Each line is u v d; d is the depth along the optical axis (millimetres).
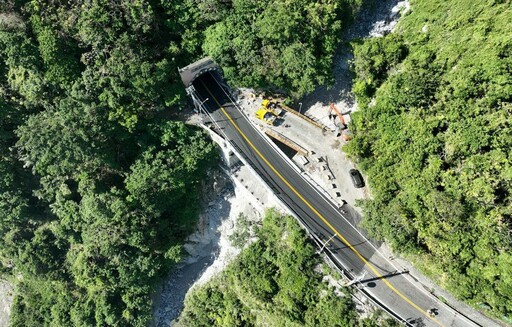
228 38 69875
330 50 67438
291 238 67125
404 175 59562
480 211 52562
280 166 72438
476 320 56656
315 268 66375
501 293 50812
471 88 54438
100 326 82500
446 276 55875
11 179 79188
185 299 84750
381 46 65375
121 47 69688
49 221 86562
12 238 85875
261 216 76438
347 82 73250
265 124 75625
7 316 97812
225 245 82062
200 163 75312
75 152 71438
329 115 74625
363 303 61781
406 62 63094
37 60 70125
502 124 51625
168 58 75188
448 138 55812
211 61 75750
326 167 71438
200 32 75312
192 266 86625
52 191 79562
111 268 79438
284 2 66625
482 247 52000
